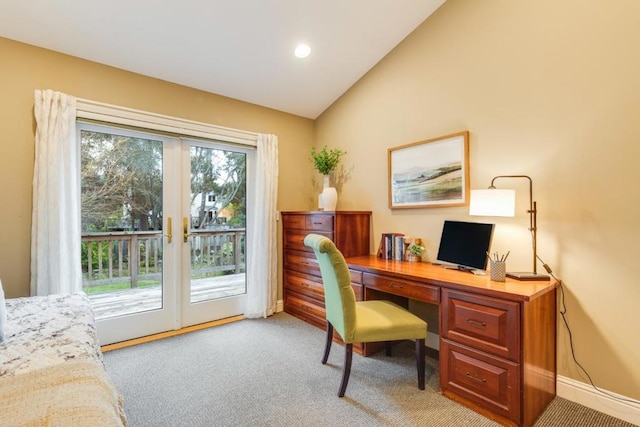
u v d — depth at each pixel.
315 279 3.11
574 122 1.89
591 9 1.83
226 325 3.12
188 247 3.06
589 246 1.85
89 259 2.59
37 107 2.22
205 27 2.33
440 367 1.96
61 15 2.08
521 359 1.58
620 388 1.75
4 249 2.16
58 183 2.27
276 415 1.75
